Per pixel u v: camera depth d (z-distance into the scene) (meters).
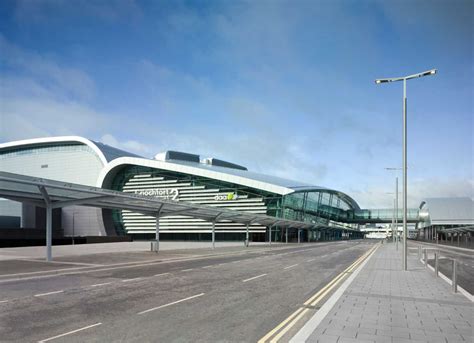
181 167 83.12
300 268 22.70
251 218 52.69
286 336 7.96
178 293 13.15
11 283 15.40
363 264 24.78
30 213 75.06
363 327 8.29
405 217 21.58
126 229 89.81
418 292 13.17
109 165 89.12
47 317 9.47
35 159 103.38
